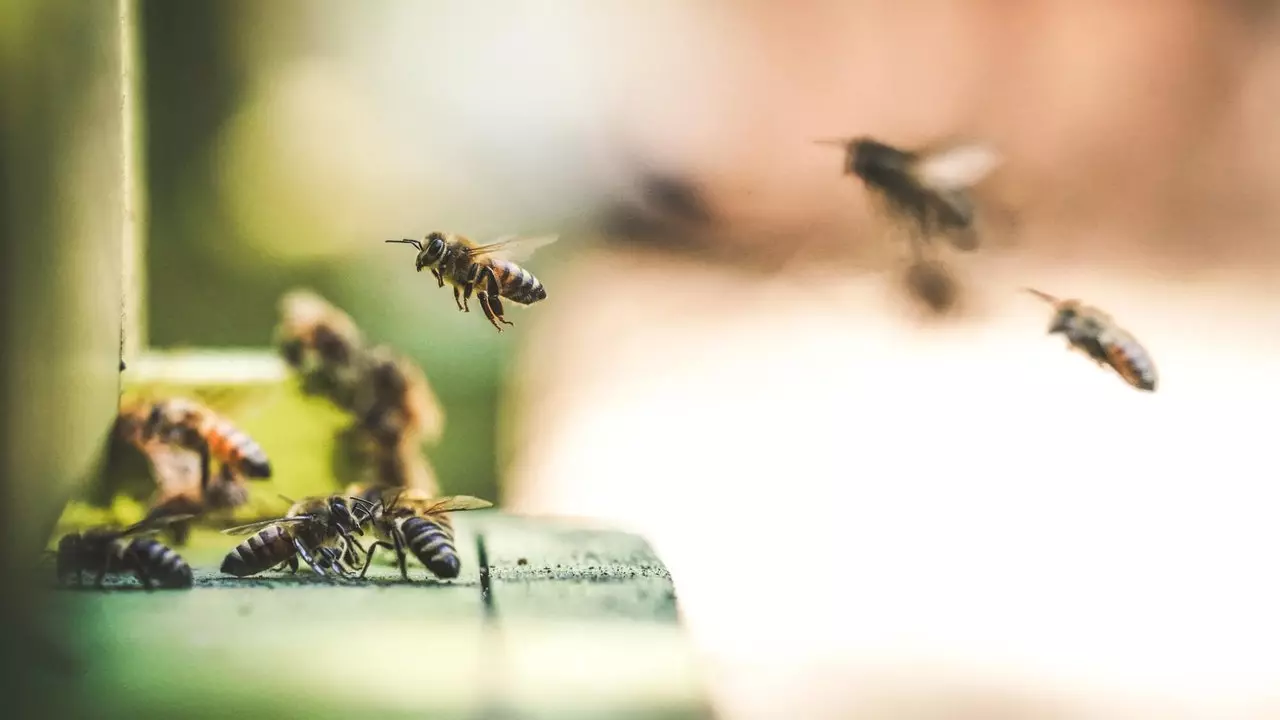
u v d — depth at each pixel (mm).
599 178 681
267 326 505
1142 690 407
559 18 652
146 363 360
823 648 411
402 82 609
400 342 551
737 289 711
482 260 308
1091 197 751
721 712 373
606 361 646
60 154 293
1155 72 757
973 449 586
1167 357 667
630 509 520
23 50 279
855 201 723
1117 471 561
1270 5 744
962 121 749
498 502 543
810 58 734
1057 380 656
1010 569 469
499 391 567
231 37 527
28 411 278
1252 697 406
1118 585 455
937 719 383
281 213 537
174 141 512
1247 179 758
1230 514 525
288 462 358
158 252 491
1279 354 679
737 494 526
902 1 738
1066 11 750
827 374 653
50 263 288
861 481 553
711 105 712
